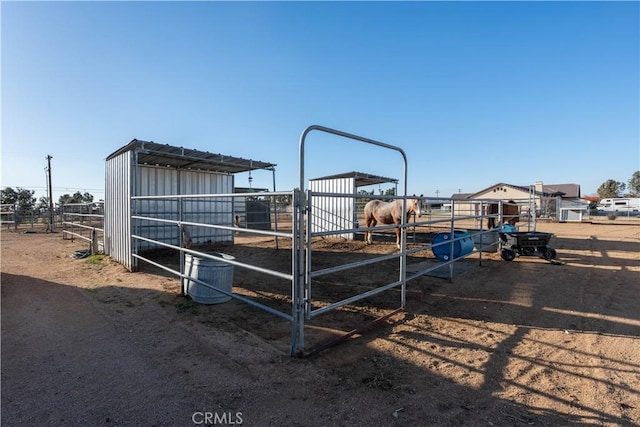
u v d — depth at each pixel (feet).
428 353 9.43
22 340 10.07
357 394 7.32
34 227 61.05
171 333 10.63
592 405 6.97
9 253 27.55
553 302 14.12
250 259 25.22
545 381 7.94
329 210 40.86
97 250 26.03
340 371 8.34
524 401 7.12
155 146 22.12
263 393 7.32
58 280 17.66
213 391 7.38
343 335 10.27
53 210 57.31
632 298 14.60
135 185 21.29
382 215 33.19
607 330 11.10
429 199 14.80
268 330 11.03
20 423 6.27
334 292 15.69
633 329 11.18
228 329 11.00
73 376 7.98
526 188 108.78
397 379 7.98
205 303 13.51
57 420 6.37
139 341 10.02
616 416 6.61
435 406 6.92
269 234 9.45
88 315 12.27
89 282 17.22
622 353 9.43
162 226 30.50
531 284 17.11
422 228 55.77
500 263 22.77
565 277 18.60
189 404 6.91
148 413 6.60
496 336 10.66
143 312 12.60
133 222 19.98
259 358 8.97
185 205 32.07
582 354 9.39
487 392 7.47
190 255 14.39
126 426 6.23
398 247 31.27
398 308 13.35
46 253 27.58
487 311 13.06
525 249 23.63
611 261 23.30
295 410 6.74
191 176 32.71
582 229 51.78
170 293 15.10
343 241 37.37
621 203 132.05
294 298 8.93
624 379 8.04
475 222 68.90
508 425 6.32
